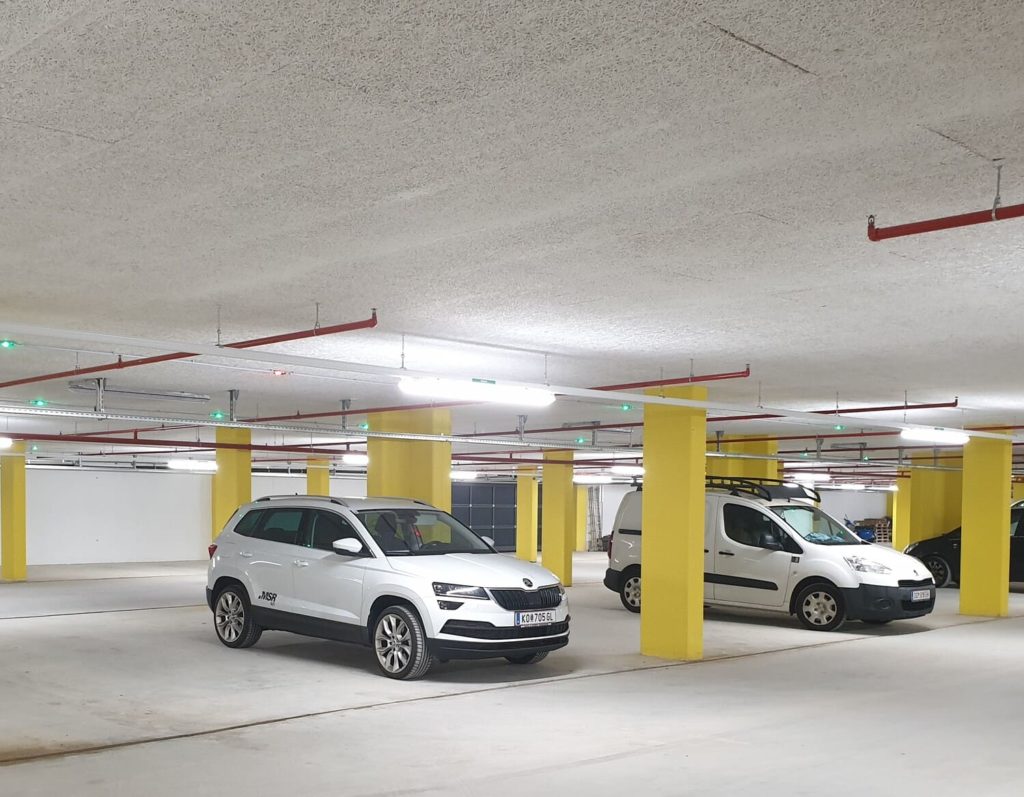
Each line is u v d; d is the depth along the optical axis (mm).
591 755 6852
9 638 12531
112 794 5863
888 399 14820
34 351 10672
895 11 3123
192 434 23844
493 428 21797
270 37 3332
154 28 3275
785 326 8742
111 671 10148
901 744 7215
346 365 8484
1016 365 10961
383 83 3707
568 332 9203
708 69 3561
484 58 3484
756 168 4637
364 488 37906
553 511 22875
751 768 6516
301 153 4496
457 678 9891
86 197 5180
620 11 3133
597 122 4082
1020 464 26094
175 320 8758
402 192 5059
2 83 3738
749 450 21391
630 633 13422
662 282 7047
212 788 6004
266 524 11578
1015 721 8031
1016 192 4953
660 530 11562
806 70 3562
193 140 4344
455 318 8547
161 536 32594
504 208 5320
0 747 7027
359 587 10117
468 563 10055
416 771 6422
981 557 16484
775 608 14141
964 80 3639
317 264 6621
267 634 12828
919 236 5770
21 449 22438
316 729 7629
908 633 13758
